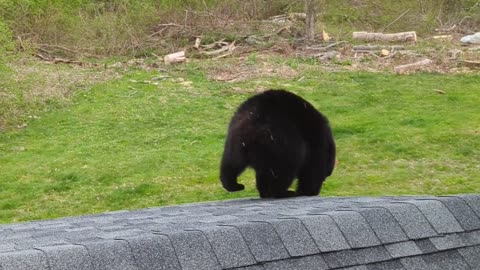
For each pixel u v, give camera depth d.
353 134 17.41
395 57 25.59
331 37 28.31
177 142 17.64
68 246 4.50
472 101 20.00
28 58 25.42
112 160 16.36
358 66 24.88
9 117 20.06
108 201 13.78
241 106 8.73
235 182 8.78
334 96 21.31
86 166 15.97
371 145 16.39
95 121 19.72
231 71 24.44
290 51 26.67
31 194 14.30
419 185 13.77
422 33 29.94
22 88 22.16
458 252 5.45
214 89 22.59
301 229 5.08
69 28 28.44
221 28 28.62
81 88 22.86
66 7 29.91
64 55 27.20
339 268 4.93
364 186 13.78
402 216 5.54
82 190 14.52
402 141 16.48
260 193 8.75
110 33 27.97
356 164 15.23
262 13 31.22
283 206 6.84
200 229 4.93
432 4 31.91
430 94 21.03
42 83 22.78
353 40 28.11
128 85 23.12
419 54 25.59
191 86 23.00
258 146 8.30
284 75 23.80
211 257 4.63
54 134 18.78
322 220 5.22
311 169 8.85
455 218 5.71
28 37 27.58
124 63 25.72
